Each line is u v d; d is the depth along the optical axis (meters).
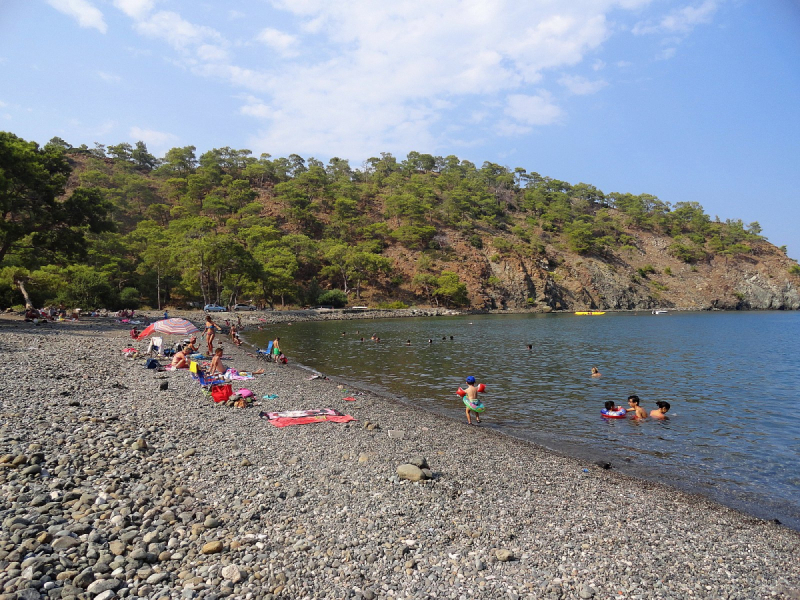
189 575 6.14
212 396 17.05
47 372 17.48
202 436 12.38
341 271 141.38
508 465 12.84
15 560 5.88
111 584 5.64
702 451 15.34
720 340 57.91
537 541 8.20
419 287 150.12
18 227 48.88
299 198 174.25
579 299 169.88
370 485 10.10
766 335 66.50
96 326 46.84
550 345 50.56
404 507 9.11
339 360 37.53
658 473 13.28
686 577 7.33
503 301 157.25
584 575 7.13
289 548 7.17
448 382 28.00
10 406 12.21
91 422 11.73
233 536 7.32
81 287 67.69
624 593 6.71
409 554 7.38
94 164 193.50
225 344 43.84
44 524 6.79
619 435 17.12
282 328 75.75
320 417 15.90
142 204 173.12
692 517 10.02
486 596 6.42
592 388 26.23
